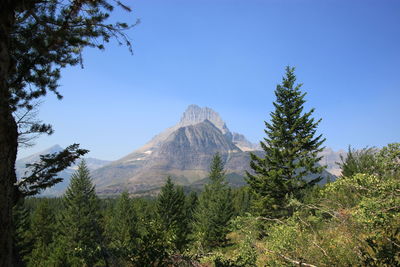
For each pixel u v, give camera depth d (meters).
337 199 8.44
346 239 6.44
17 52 6.02
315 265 6.36
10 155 3.00
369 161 7.95
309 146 26.05
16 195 4.97
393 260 4.48
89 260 5.34
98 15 5.91
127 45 6.16
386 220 5.47
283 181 23.92
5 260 2.78
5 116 2.95
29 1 4.59
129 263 5.45
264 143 27.88
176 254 5.74
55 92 7.73
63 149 6.61
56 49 6.41
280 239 7.18
